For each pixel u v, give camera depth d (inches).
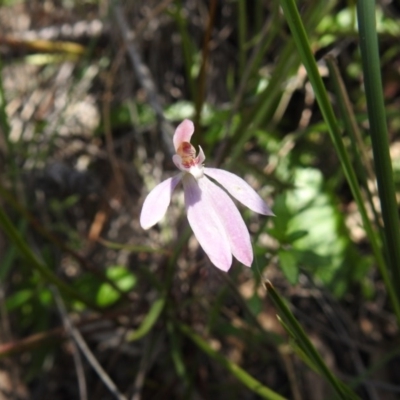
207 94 9.0
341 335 7.7
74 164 8.9
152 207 3.7
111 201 8.7
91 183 8.6
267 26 6.7
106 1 9.1
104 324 7.7
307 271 7.2
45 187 8.5
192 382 6.9
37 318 7.6
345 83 8.9
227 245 3.6
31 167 8.3
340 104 5.3
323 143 8.5
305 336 4.1
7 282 7.7
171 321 6.8
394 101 8.9
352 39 8.6
